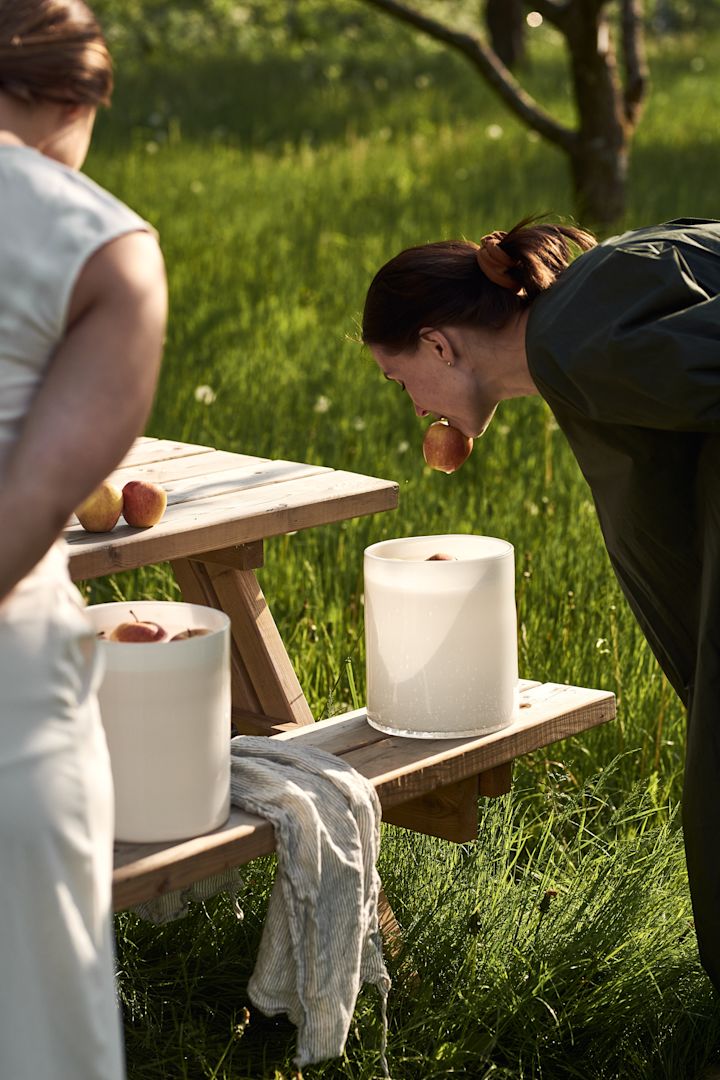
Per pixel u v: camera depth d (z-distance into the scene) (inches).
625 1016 117.8
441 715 109.8
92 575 103.6
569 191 498.0
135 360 69.7
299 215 471.5
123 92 763.4
